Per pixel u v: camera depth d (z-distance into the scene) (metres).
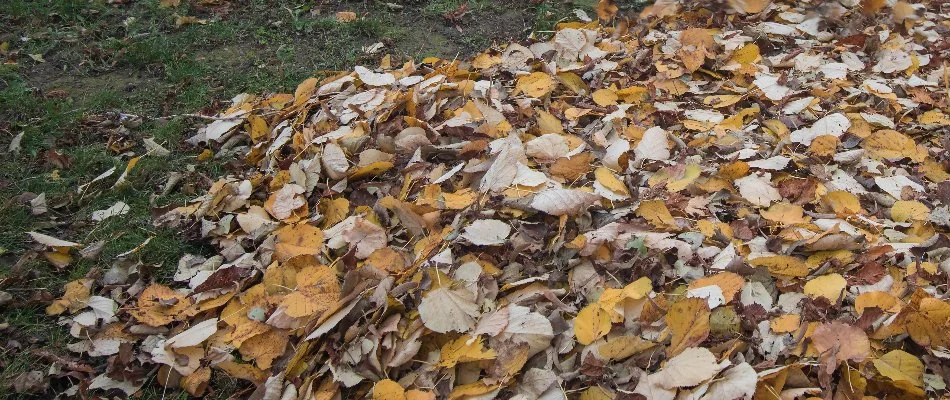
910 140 2.74
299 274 2.11
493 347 1.88
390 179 2.66
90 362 2.10
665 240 2.20
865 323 1.84
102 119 3.18
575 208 2.29
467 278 2.06
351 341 1.95
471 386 1.82
